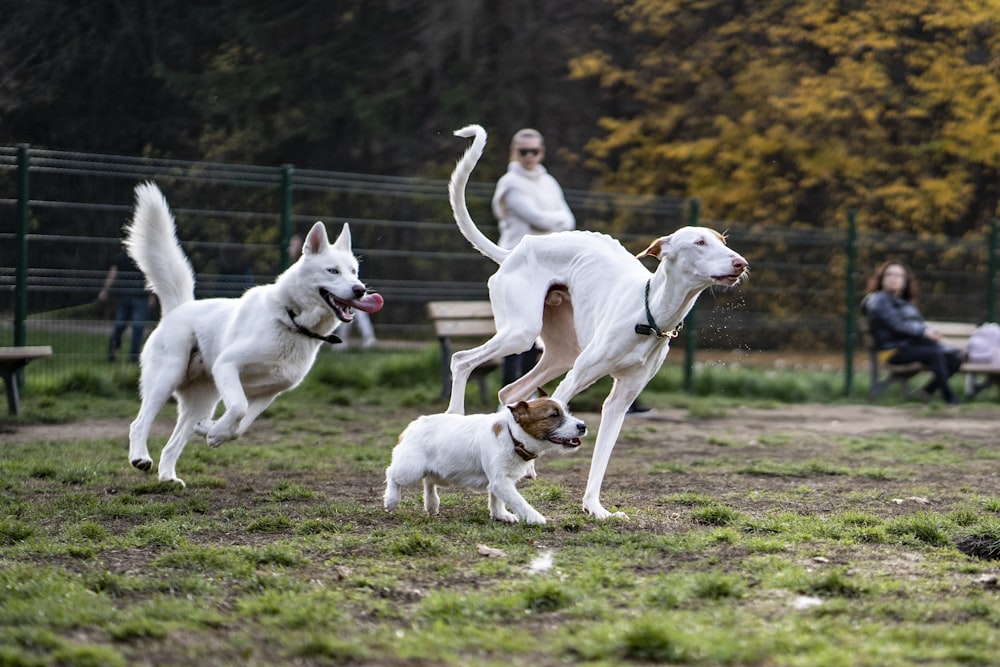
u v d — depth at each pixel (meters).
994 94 23.64
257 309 8.29
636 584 5.70
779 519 7.36
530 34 25.20
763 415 14.62
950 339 17.62
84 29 23.88
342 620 5.06
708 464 10.09
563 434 6.92
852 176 24.16
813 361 19.34
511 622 5.09
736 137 24.08
